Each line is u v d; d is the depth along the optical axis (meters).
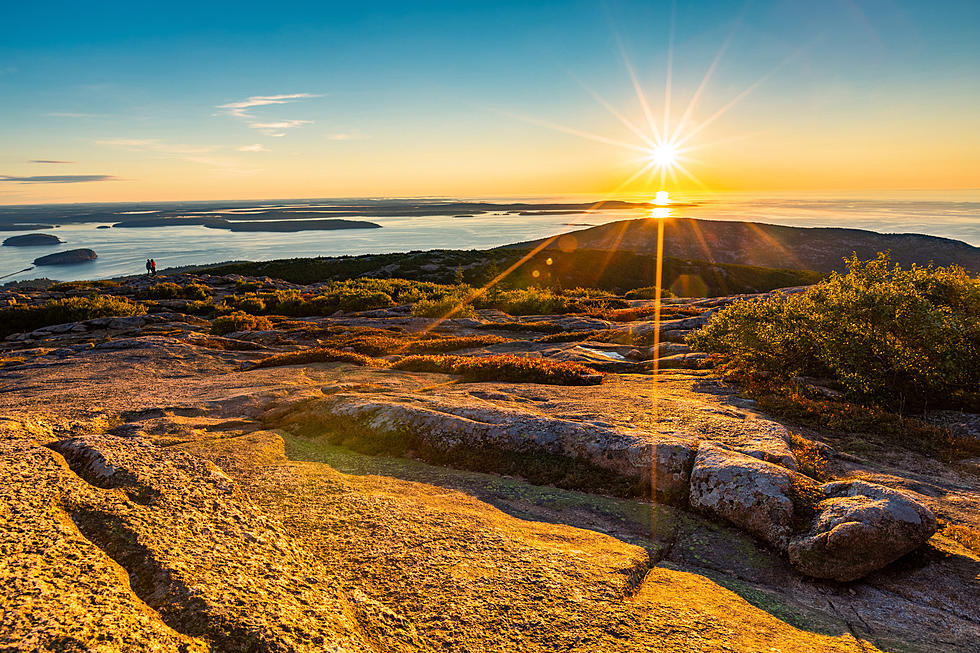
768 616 4.66
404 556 4.98
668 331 25.75
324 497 6.41
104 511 4.60
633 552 5.58
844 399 13.30
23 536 3.91
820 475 7.61
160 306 44.31
